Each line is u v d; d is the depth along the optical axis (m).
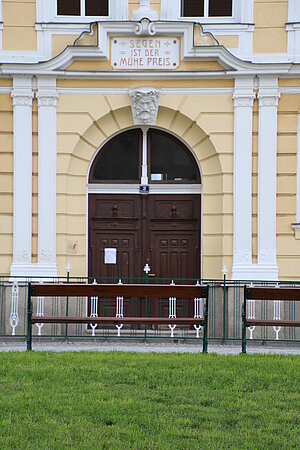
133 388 9.68
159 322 12.34
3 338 14.44
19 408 8.62
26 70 15.95
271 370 10.71
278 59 16.09
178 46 16.12
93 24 15.98
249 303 15.60
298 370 10.72
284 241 16.00
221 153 16.17
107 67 16.12
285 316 15.61
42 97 16.11
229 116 16.20
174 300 15.31
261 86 16.05
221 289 15.68
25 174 16.09
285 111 16.09
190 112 16.22
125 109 16.36
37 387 9.61
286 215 16.03
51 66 15.97
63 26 16.17
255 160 16.12
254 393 9.51
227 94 16.19
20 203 16.05
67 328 14.46
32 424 8.09
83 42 16.02
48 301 15.60
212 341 14.52
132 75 16.11
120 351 12.36
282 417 8.52
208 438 7.80
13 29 16.20
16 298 15.54
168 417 8.48
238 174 16.11
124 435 7.86
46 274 15.94
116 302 15.62
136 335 15.05
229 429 8.18
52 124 16.16
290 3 16.12
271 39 16.17
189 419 8.41
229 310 15.66
